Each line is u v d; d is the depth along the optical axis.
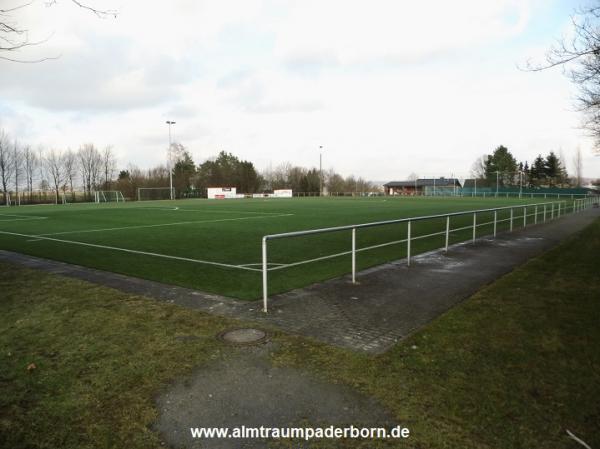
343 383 3.85
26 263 9.98
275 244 13.28
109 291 7.11
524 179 102.94
